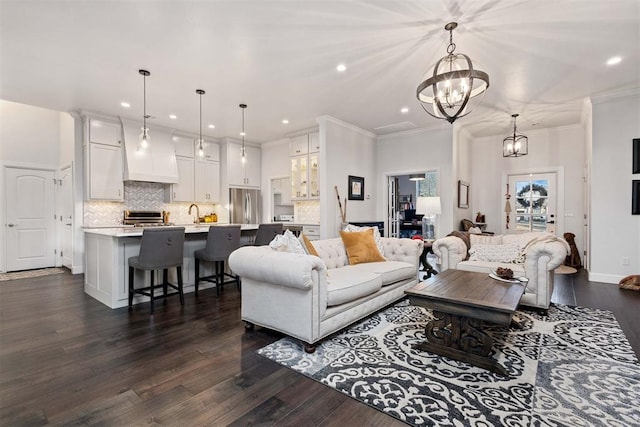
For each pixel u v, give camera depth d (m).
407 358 2.27
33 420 1.62
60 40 3.01
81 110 5.09
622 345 2.46
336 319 2.59
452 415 1.63
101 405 1.74
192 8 2.54
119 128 5.54
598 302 3.60
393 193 7.03
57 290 4.27
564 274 5.11
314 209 6.69
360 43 3.10
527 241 3.88
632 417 1.60
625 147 4.40
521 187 6.73
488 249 3.95
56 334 2.73
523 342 2.53
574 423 1.56
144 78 3.89
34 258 5.87
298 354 2.34
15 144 5.70
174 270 4.09
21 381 1.99
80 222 5.31
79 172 5.30
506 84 4.14
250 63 3.51
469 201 6.98
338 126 5.78
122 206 5.84
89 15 2.62
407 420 1.61
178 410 1.70
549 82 4.08
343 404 1.75
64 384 1.95
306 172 6.31
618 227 4.46
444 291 2.41
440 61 2.61
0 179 5.52
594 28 2.86
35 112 5.93
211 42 3.07
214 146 7.09
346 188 5.98
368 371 2.09
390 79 3.95
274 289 2.58
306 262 2.30
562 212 6.24
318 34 2.94
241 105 4.88
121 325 2.95
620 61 3.50
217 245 3.97
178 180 6.22
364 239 3.86
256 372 2.09
